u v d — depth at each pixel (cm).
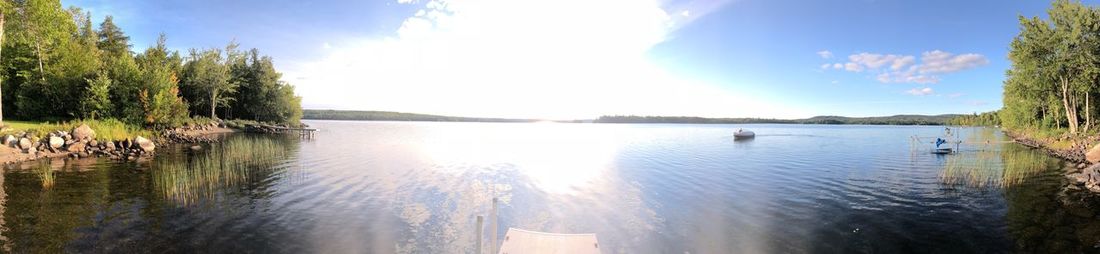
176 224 1325
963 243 1213
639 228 1362
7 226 1277
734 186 2098
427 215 1491
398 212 1523
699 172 2630
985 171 2478
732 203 1705
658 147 4847
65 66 4641
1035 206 1630
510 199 1781
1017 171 2428
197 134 5444
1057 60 4784
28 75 4441
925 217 1485
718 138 7119
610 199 1789
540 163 3123
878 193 1914
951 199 1777
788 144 5444
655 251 1157
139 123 4544
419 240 1217
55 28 4194
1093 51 4522
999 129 10969
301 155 3403
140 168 2478
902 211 1571
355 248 1143
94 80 4500
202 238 1198
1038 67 5081
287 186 1981
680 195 1872
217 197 1716
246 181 2103
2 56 4441
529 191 1967
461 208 1606
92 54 5284
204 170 2431
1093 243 1196
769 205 1670
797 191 1964
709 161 3294
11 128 3203
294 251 1113
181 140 4512
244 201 1650
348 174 2386
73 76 4544
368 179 2223
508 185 2127
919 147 4834
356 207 1583
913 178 2366
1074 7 4528
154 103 4681
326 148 4125
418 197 1789
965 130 11606
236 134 6019
